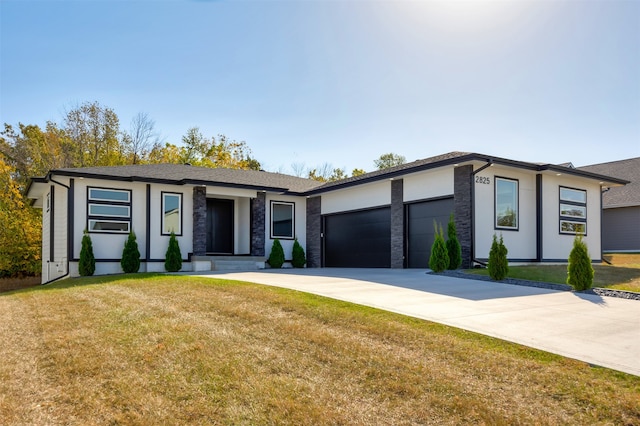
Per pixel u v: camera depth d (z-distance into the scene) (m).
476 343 5.55
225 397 4.46
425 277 11.92
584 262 9.84
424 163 15.62
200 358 5.41
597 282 10.86
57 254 16.48
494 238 11.52
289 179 23.25
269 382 4.74
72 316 7.86
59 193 16.58
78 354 5.73
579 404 4.00
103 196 15.86
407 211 16.47
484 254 14.11
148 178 16.31
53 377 5.06
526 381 4.48
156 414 4.16
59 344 6.17
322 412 4.11
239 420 4.04
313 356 5.38
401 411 4.09
